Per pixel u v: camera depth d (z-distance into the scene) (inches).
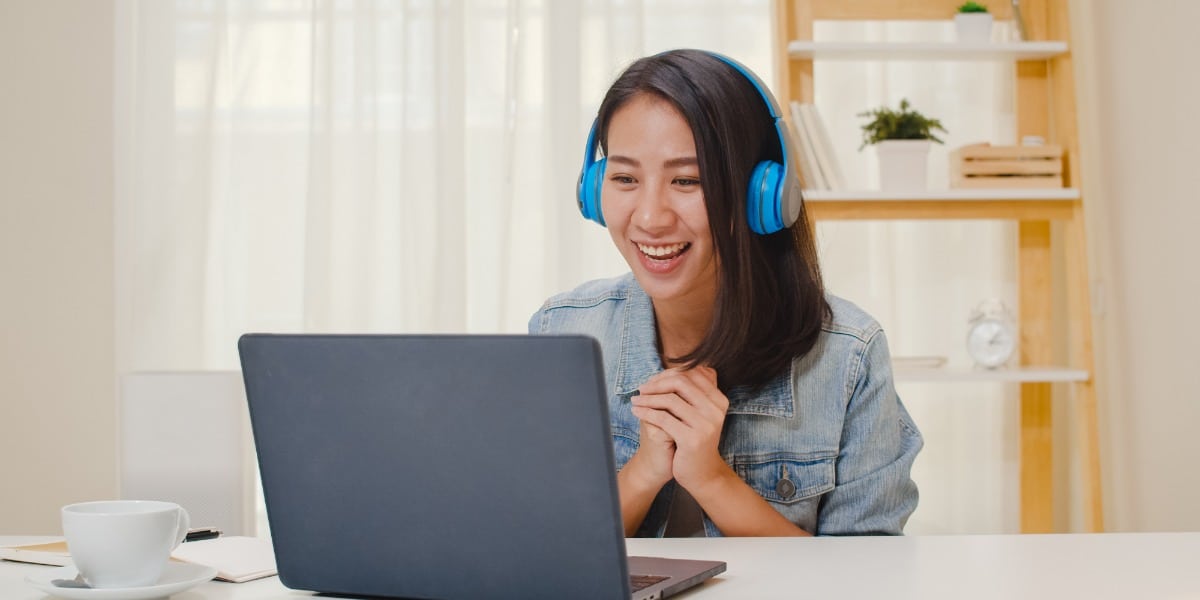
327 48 123.2
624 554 31.6
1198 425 97.0
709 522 56.7
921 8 115.2
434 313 122.8
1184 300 99.5
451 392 32.5
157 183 124.7
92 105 125.1
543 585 32.5
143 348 124.1
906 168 110.3
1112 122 114.9
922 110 123.0
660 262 53.2
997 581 37.5
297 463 35.1
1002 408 122.9
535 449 31.8
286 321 125.4
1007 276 122.3
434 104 123.7
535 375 31.3
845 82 123.2
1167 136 102.1
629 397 60.8
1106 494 119.0
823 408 57.4
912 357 113.3
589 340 30.5
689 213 51.8
